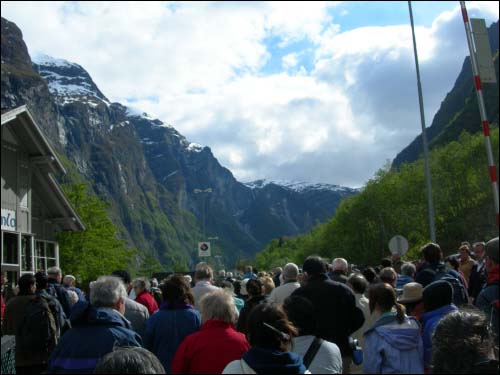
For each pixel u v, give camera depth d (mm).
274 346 4434
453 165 79938
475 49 8266
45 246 29703
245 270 18734
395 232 87000
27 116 26000
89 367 5918
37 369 9648
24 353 9641
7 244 25219
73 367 5926
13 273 25422
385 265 15328
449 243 79188
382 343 6102
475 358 4059
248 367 4320
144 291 11391
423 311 7734
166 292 7754
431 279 9867
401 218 85375
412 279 11461
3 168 25234
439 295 6699
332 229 108000
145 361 3557
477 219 75312
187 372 6039
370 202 90438
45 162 27828
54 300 10102
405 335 6121
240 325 9430
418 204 82188
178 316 7617
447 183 80062
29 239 27141
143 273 156500
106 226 54500
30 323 9594
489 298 6699
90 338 6031
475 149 78875
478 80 8195
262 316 4473
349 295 7945
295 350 5637
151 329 7594
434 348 4223
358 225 92375
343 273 11227
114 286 6402
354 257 94375
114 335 6066
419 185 83188
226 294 6301
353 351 7758
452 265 11906
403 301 7770
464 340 4090
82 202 54281
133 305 9188
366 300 9758
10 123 25797
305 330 5699
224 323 6195
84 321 6125
